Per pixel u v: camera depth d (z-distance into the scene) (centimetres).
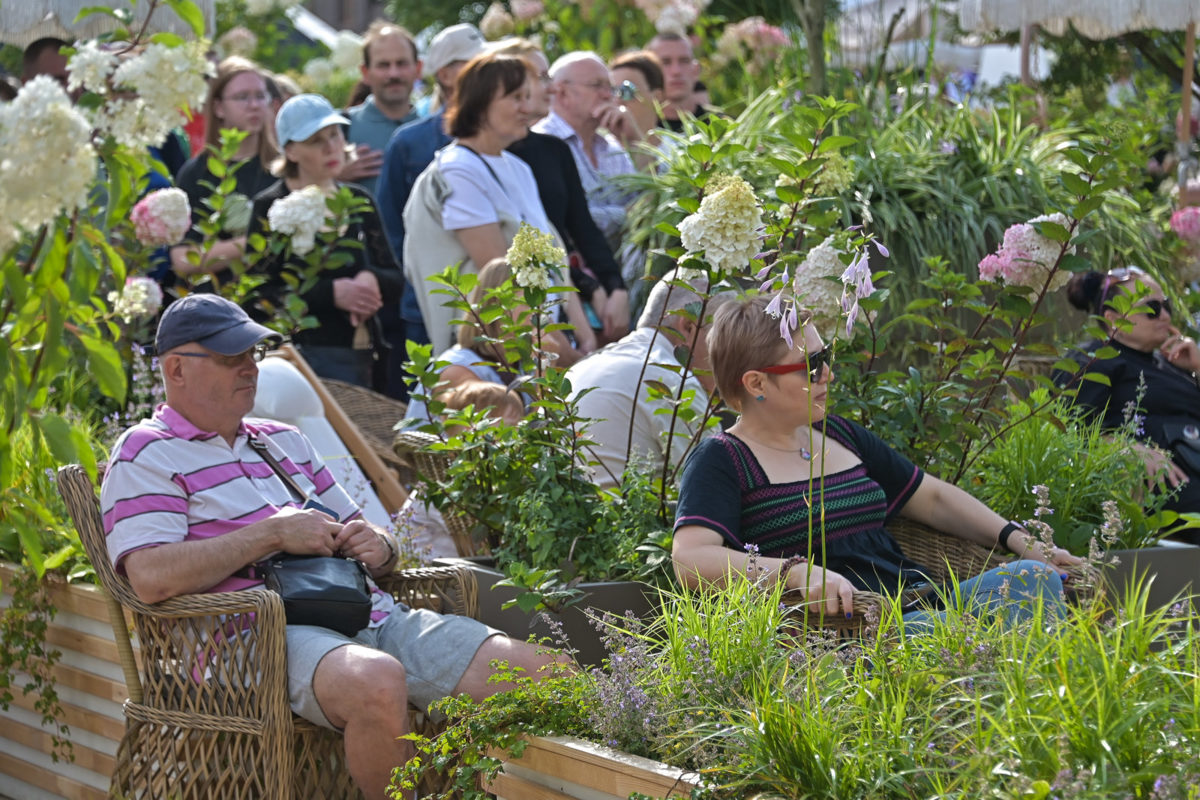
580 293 705
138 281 629
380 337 734
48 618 490
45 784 496
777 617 323
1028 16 741
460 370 543
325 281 701
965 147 734
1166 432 588
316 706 377
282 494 432
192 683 387
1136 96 1097
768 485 398
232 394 416
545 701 327
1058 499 479
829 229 468
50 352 328
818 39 769
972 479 495
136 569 385
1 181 265
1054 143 797
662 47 957
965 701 267
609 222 777
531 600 384
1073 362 477
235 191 789
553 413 455
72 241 327
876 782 255
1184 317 731
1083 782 229
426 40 1582
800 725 268
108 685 463
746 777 269
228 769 378
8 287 315
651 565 409
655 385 439
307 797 386
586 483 451
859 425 443
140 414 609
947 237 673
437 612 448
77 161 270
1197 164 923
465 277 453
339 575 399
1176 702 256
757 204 395
